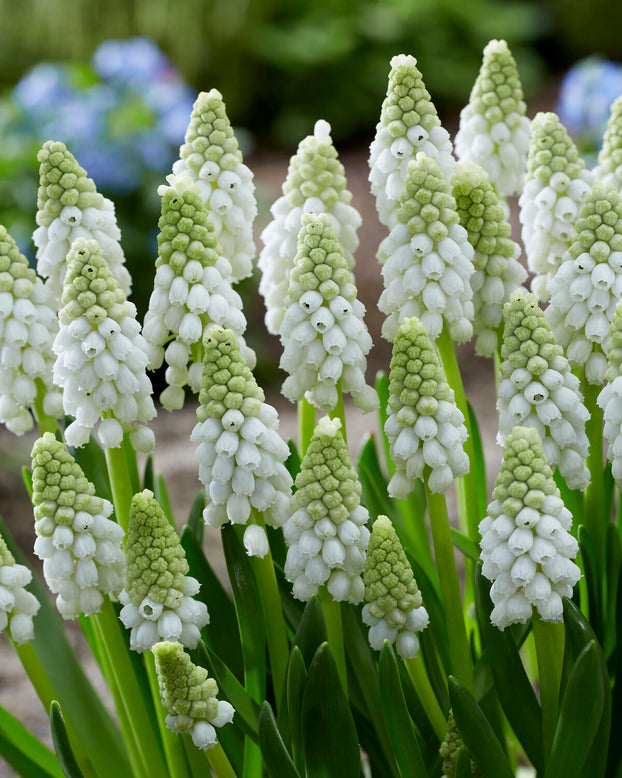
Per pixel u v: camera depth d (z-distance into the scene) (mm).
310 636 664
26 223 1423
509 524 648
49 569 662
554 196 716
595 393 698
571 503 707
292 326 679
